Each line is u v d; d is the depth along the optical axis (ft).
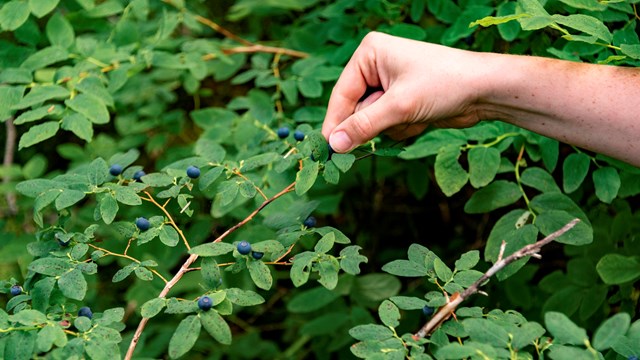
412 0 3.66
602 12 3.20
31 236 3.78
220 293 2.69
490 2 3.50
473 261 2.82
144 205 3.97
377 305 3.94
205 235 3.89
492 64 2.97
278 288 4.66
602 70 2.92
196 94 4.34
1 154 4.56
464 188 4.31
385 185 4.59
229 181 2.97
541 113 2.97
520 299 3.76
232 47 4.03
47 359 2.66
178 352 2.61
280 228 3.02
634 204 3.75
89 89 3.42
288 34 4.31
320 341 4.17
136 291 4.03
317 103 3.86
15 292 2.89
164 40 4.01
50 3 3.44
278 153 3.19
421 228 4.52
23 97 3.40
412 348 2.64
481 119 3.10
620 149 2.94
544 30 3.44
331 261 2.75
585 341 2.41
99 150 4.28
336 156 2.94
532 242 3.07
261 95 3.78
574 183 3.17
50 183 2.99
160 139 4.26
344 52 3.75
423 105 2.98
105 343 2.60
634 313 3.49
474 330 2.52
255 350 4.39
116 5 3.76
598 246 3.55
